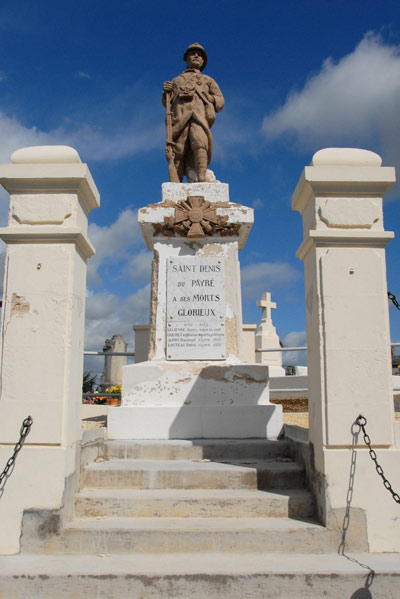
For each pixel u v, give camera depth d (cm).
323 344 421
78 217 447
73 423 424
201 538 380
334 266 431
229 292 662
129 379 618
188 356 642
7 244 436
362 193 444
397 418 835
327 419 409
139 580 333
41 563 357
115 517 416
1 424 408
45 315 424
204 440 562
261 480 457
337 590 335
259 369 622
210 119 753
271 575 335
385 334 422
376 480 399
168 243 675
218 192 696
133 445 528
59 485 394
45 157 443
